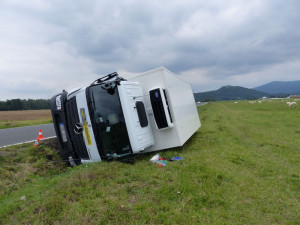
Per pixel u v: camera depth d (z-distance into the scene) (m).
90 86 5.49
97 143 5.39
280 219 3.26
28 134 11.53
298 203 3.81
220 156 6.34
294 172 5.45
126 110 5.16
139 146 5.27
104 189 3.70
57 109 6.63
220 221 3.00
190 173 4.55
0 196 3.94
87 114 5.48
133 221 2.84
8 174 5.14
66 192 3.50
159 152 6.33
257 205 3.61
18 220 2.87
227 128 12.82
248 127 13.61
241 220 3.12
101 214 2.91
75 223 2.71
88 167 4.89
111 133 5.30
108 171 4.50
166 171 4.68
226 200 3.61
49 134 11.35
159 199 3.44
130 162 5.38
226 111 30.03
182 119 7.11
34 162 6.52
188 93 9.74
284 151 7.68
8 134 11.76
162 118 5.74
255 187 4.30
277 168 5.66
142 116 5.67
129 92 5.39
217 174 4.57
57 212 2.97
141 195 3.55
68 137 6.32
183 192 3.65
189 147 7.38
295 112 24.55
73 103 5.96
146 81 6.18
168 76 6.35
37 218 2.85
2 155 6.31
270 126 14.11
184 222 2.90
